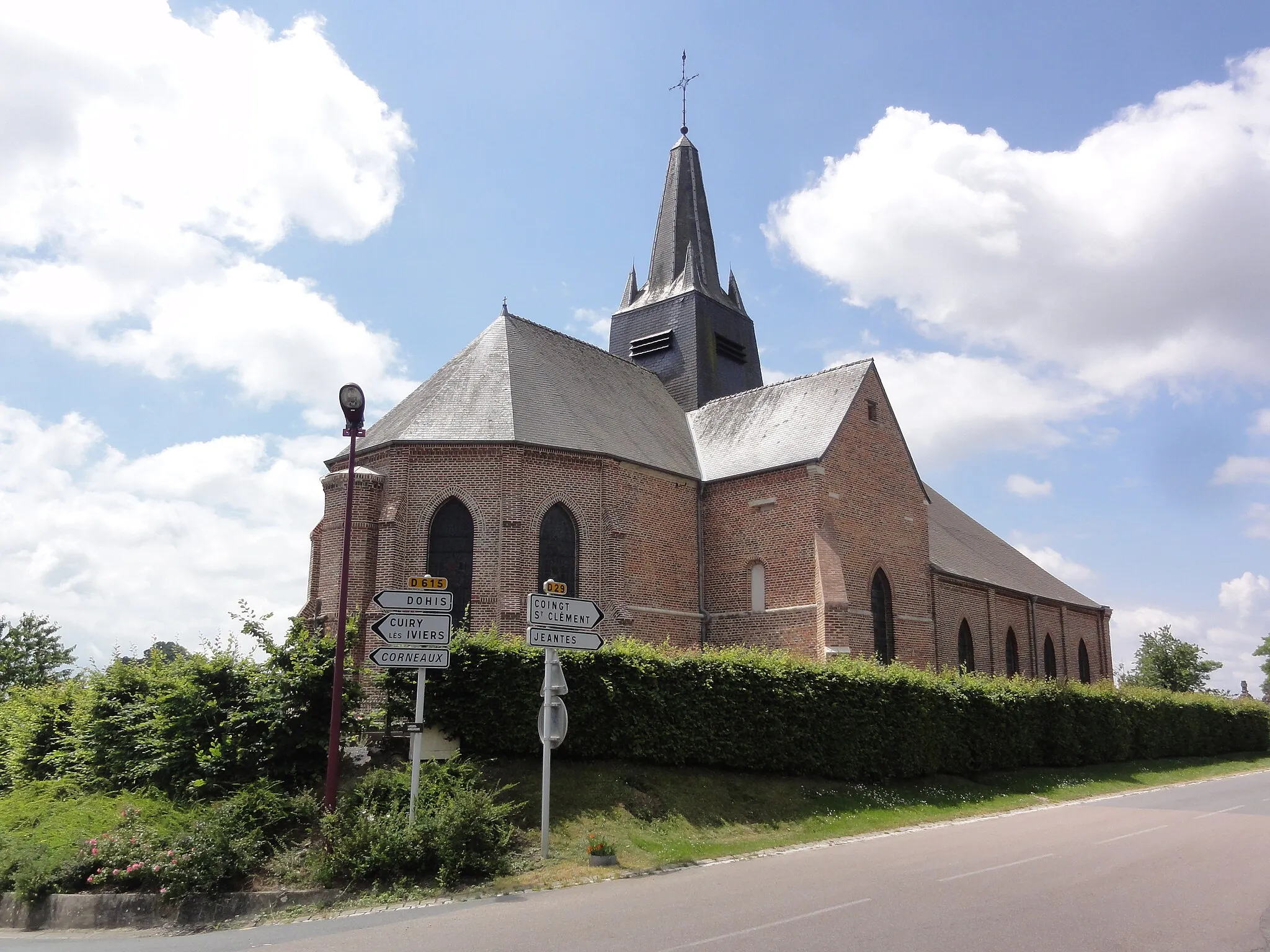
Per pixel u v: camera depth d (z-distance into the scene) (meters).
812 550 32.69
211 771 17.77
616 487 31.91
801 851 18.70
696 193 48.72
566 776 20.78
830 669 26.23
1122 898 12.77
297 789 18.12
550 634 17.95
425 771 18.38
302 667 18.56
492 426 30.25
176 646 20.45
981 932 10.83
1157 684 77.25
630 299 48.78
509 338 34.19
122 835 15.74
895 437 38.28
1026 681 36.22
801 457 34.16
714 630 34.94
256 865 15.27
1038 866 15.57
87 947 12.48
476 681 20.78
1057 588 57.25
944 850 17.95
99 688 20.59
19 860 15.30
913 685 28.17
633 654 22.70
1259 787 32.75
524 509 29.69
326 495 30.36
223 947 11.86
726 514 35.69
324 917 13.61
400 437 29.94
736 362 46.47
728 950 10.15
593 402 35.38
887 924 11.27
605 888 14.78
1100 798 29.45
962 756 29.47
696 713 23.19
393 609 17.06
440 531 29.58
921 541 38.75
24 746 23.09
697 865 17.16
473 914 13.03
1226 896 12.95
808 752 24.91
